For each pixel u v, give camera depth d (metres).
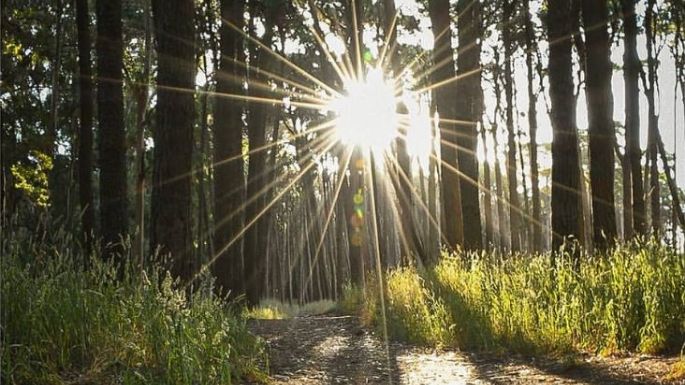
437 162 34.22
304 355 9.63
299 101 33.69
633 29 20.86
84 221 16.09
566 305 8.90
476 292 10.58
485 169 33.94
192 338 6.38
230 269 19.34
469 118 18.25
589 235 29.33
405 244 20.09
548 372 7.28
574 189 12.04
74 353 6.34
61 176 28.67
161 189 9.84
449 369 8.05
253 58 26.64
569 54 12.33
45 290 6.27
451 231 18.42
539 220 30.28
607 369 7.00
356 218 32.28
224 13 20.27
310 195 47.03
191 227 10.02
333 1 25.31
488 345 9.11
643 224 20.66
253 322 15.69
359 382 7.42
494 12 29.47
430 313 11.40
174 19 9.95
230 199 19.64
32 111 21.41
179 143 9.91
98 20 12.91
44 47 21.80
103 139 12.66
